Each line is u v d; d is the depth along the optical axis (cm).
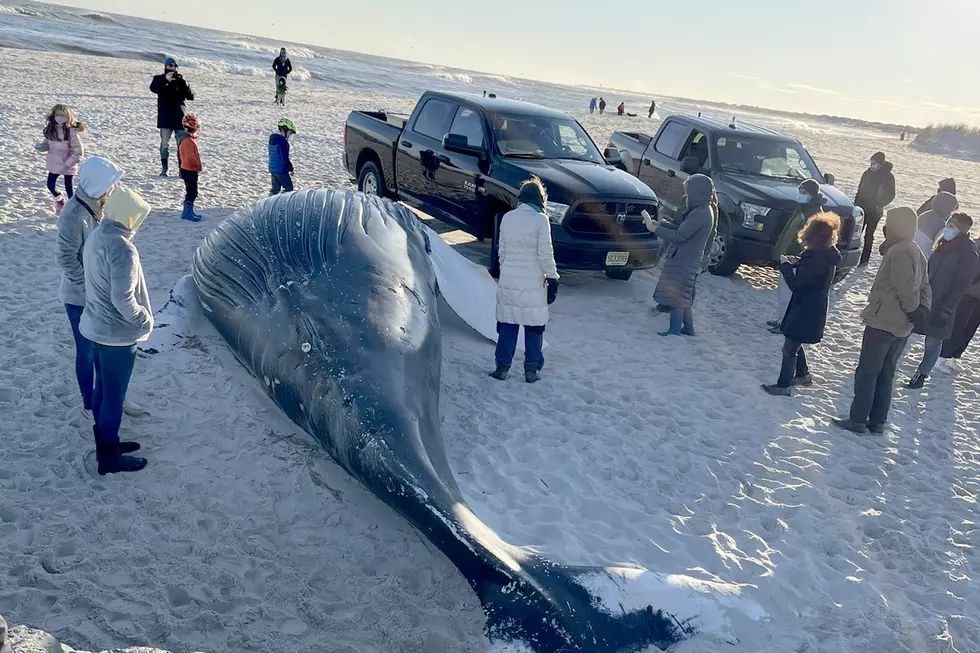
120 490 452
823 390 733
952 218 724
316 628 369
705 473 546
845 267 1052
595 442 569
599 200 853
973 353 913
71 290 479
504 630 356
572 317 848
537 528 458
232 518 441
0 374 562
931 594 443
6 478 451
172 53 5538
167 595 375
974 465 618
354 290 527
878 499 545
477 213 932
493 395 628
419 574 410
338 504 462
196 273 641
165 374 587
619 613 368
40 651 287
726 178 1077
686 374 724
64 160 1006
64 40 5131
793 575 445
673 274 795
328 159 1667
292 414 503
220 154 1543
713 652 371
